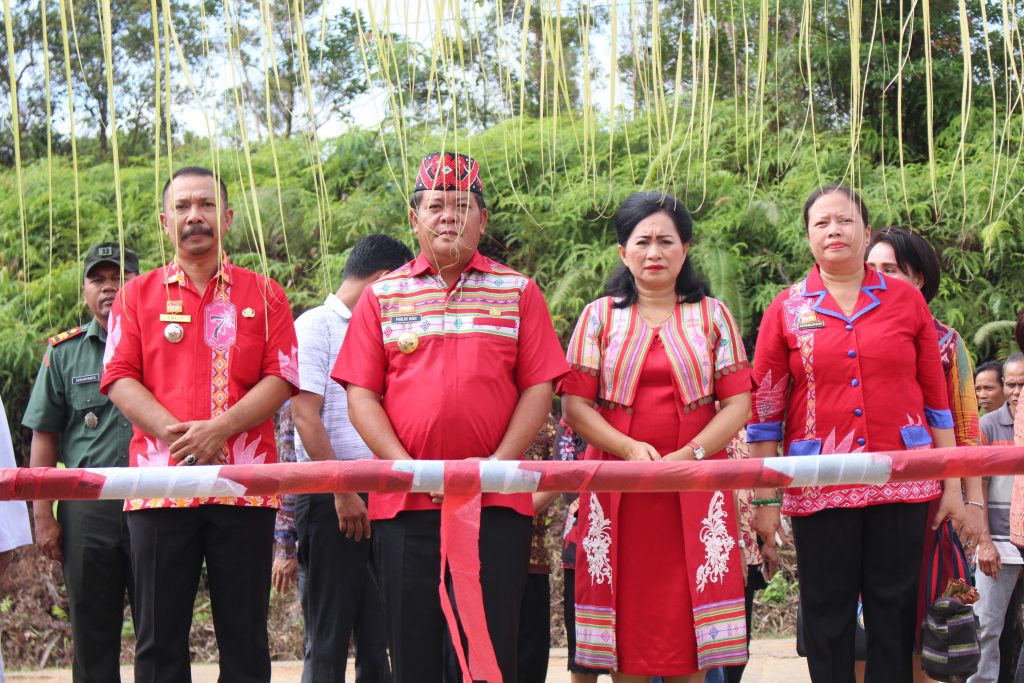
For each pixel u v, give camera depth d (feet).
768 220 21.86
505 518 9.16
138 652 9.62
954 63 19.35
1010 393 14.10
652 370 10.02
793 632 19.88
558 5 4.83
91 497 7.30
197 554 9.71
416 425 9.21
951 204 20.88
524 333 9.61
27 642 20.02
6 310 22.58
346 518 11.51
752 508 12.67
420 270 9.64
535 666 12.19
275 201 22.95
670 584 9.88
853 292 10.26
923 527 9.84
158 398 9.79
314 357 11.74
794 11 16.98
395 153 23.81
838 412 10.02
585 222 22.45
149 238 24.27
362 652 12.48
